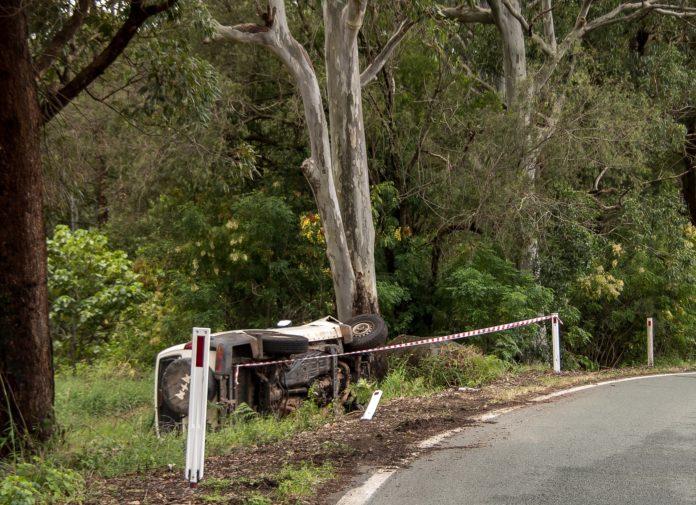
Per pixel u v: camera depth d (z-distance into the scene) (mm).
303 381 10445
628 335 23891
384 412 10758
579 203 19297
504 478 6555
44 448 7250
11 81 7113
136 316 20828
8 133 7137
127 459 7277
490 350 18438
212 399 9141
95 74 9211
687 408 10539
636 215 21094
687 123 27141
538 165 19422
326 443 8078
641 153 19859
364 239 15406
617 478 6480
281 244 19812
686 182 28438
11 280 7262
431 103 20141
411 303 20484
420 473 6801
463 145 19875
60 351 20188
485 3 23484
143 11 9109
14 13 7082
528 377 15320
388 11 18688
